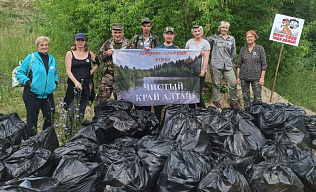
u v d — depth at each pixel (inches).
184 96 235.9
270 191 137.9
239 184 132.8
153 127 207.8
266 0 330.0
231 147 171.8
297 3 454.3
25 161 146.9
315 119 230.8
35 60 191.5
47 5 414.6
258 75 265.6
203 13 277.0
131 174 138.2
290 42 288.8
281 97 344.2
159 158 152.9
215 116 196.9
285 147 175.0
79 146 159.2
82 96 219.3
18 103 285.7
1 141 174.6
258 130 200.5
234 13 329.1
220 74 272.5
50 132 184.2
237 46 343.9
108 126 191.9
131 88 226.7
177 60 230.5
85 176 136.4
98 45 324.5
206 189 130.9
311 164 157.2
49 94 204.4
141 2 279.1
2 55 369.1
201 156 153.2
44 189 116.4
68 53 212.8
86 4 329.7
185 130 185.2
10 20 569.0
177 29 292.7
